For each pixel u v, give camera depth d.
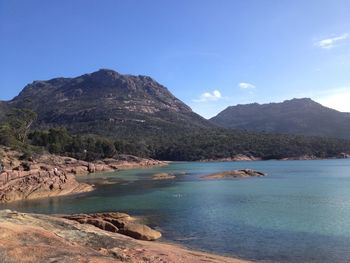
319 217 38.44
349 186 72.31
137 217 40.41
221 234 31.48
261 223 35.69
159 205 49.25
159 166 176.88
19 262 14.62
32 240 18.69
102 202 53.59
